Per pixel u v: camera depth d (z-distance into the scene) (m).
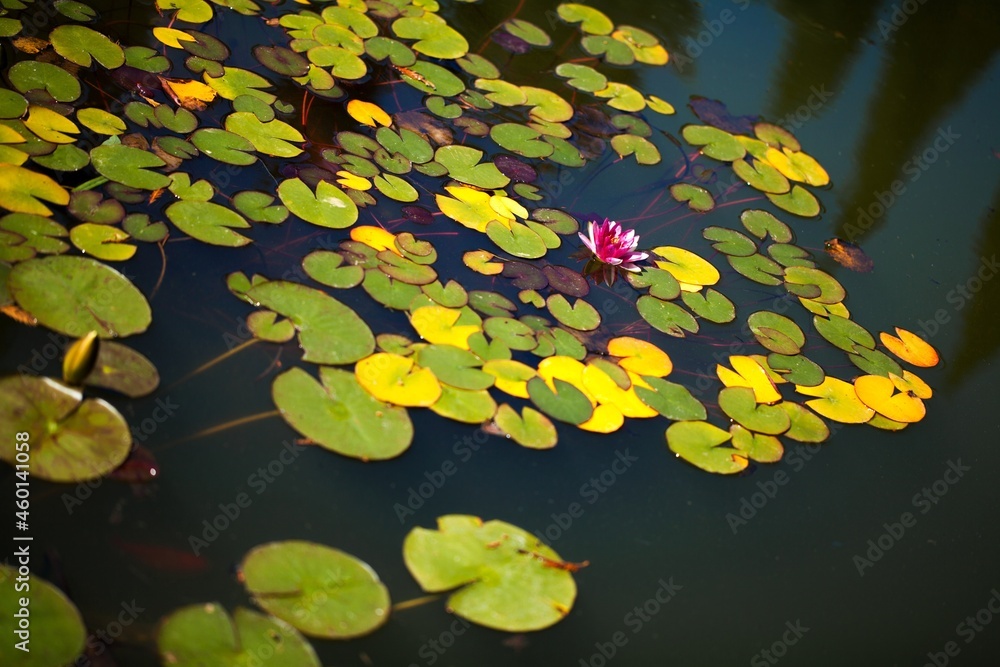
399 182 3.75
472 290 3.61
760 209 3.98
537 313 3.61
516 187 3.83
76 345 3.28
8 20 3.78
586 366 3.55
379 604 3.25
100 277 3.43
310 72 3.91
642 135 4.05
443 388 3.45
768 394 3.62
